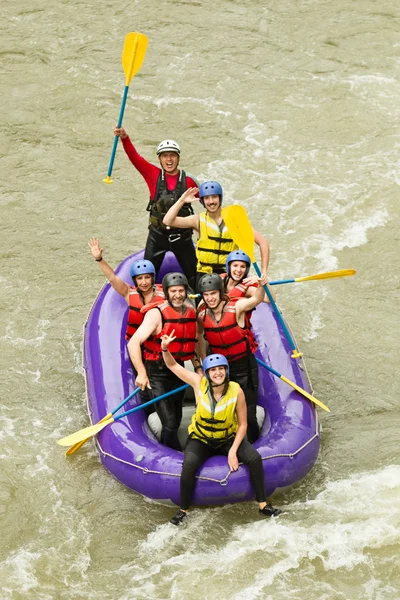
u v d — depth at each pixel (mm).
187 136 33844
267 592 16938
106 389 20266
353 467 20078
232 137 33781
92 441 20875
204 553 17859
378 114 34844
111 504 19125
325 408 20125
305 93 36156
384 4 42219
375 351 24062
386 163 32156
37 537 18391
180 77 37250
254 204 30297
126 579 17375
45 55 38781
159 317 19062
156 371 19328
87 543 18234
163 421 19125
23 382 23016
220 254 21188
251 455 17906
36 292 26562
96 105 35531
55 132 34062
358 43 39344
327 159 32531
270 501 19062
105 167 32344
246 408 18703
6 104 35625
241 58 38469
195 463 17875
